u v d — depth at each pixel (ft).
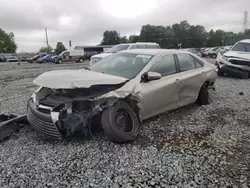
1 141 12.00
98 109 11.40
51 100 11.68
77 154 10.84
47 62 123.34
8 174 9.25
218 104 19.85
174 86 15.24
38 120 11.42
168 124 14.90
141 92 12.76
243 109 18.52
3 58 151.53
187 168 9.84
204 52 128.06
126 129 12.31
